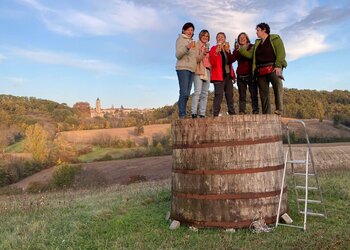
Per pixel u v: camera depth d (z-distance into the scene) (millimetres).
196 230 7848
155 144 67062
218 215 7840
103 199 13141
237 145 7871
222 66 9836
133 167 46969
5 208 12477
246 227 7762
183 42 8969
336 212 8906
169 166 46250
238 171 7828
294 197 10617
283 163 8617
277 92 9094
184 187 8266
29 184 40375
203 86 9773
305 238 6965
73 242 7473
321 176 14578
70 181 38188
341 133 61562
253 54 9375
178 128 8430
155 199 11328
